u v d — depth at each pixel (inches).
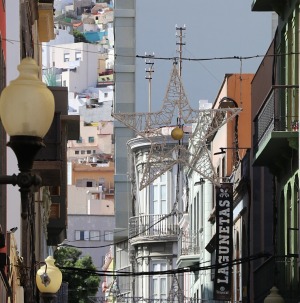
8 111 880.9
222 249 3100.4
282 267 2396.7
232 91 3553.2
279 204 2546.8
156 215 5211.6
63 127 2571.4
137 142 5068.9
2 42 1594.5
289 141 2293.3
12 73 1852.9
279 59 2485.2
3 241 1296.8
